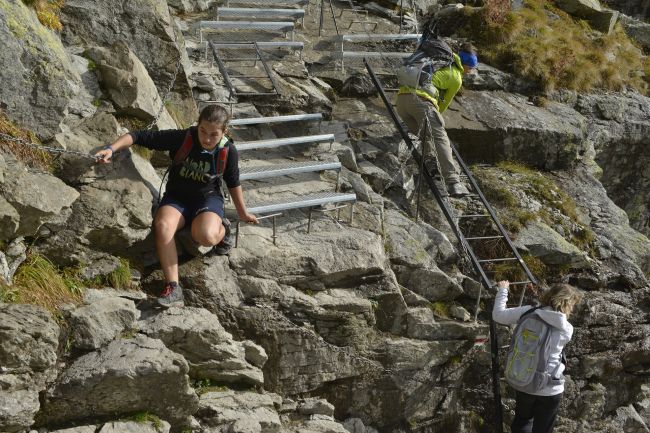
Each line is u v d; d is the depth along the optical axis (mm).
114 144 5090
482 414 6801
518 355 5699
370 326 6105
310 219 6324
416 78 7258
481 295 6859
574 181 8633
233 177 5359
